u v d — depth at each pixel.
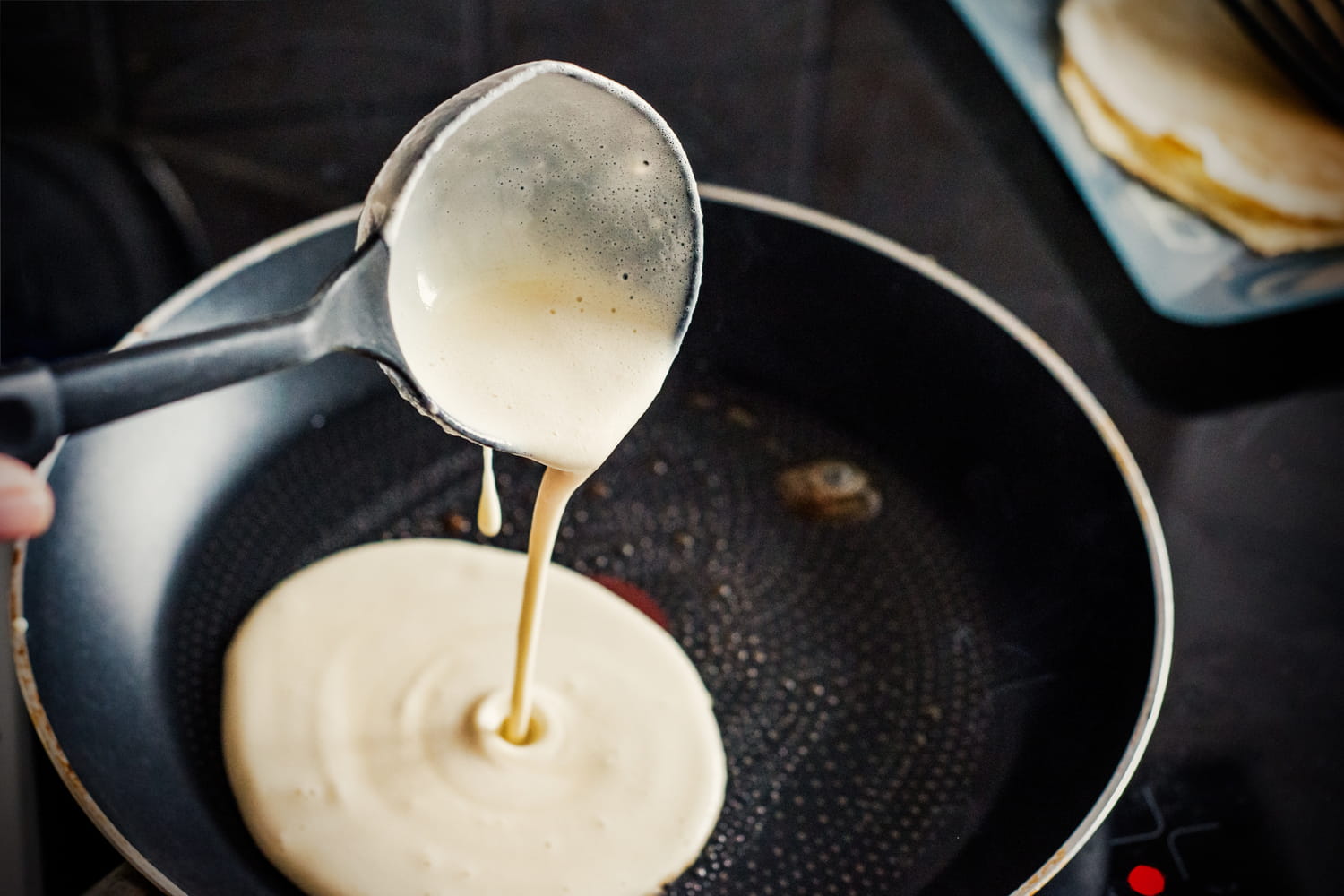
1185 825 0.49
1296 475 0.57
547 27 0.67
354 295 0.38
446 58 0.66
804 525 0.57
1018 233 0.64
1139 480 0.53
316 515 0.55
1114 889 0.47
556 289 0.44
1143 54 0.69
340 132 0.64
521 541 0.56
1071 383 0.55
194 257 0.60
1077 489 0.54
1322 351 0.60
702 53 0.68
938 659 0.53
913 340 0.59
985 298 0.57
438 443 0.58
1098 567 0.53
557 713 0.51
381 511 0.56
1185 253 0.62
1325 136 0.67
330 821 0.48
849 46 0.69
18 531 0.37
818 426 0.60
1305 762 0.50
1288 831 0.49
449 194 0.42
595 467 0.44
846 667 0.53
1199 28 0.70
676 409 0.60
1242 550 0.55
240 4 0.64
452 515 0.56
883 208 0.64
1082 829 0.46
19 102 0.63
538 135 0.42
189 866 0.45
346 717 0.50
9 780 0.46
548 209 0.43
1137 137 0.66
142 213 0.61
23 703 0.48
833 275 0.59
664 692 0.52
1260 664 0.52
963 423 0.58
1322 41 0.70
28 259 0.59
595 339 0.44
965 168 0.66
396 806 0.48
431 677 0.51
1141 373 0.59
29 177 0.61
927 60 0.69
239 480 0.55
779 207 0.59
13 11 0.61
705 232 0.59
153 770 0.48
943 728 0.52
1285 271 0.62
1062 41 0.69
